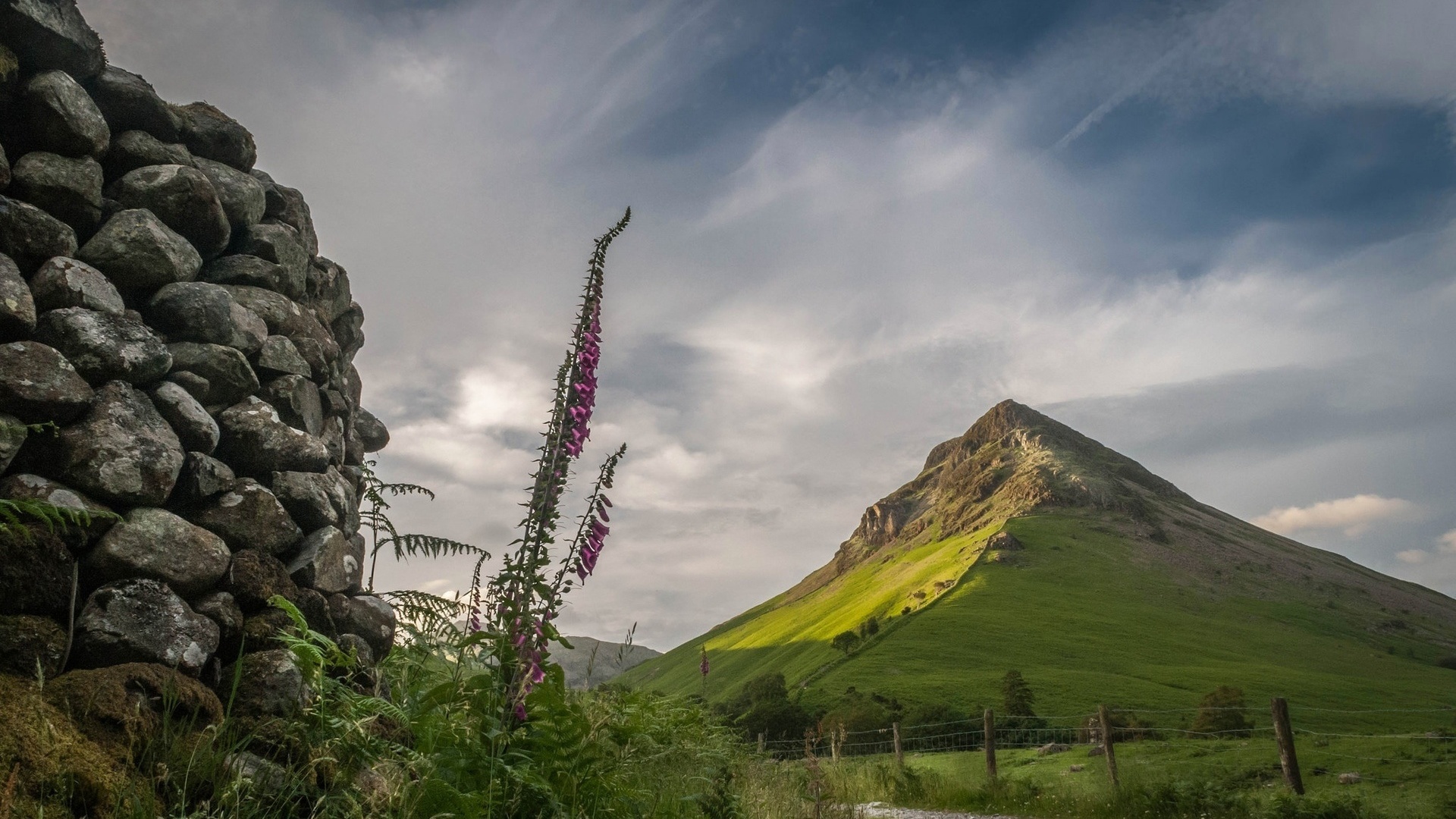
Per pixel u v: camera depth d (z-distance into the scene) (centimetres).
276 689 456
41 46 556
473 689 396
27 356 467
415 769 387
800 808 873
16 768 301
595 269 445
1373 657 12500
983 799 1688
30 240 515
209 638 457
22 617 392
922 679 9894
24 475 449
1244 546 19912
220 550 500
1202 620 13700
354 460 833
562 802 388
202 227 626
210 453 558
